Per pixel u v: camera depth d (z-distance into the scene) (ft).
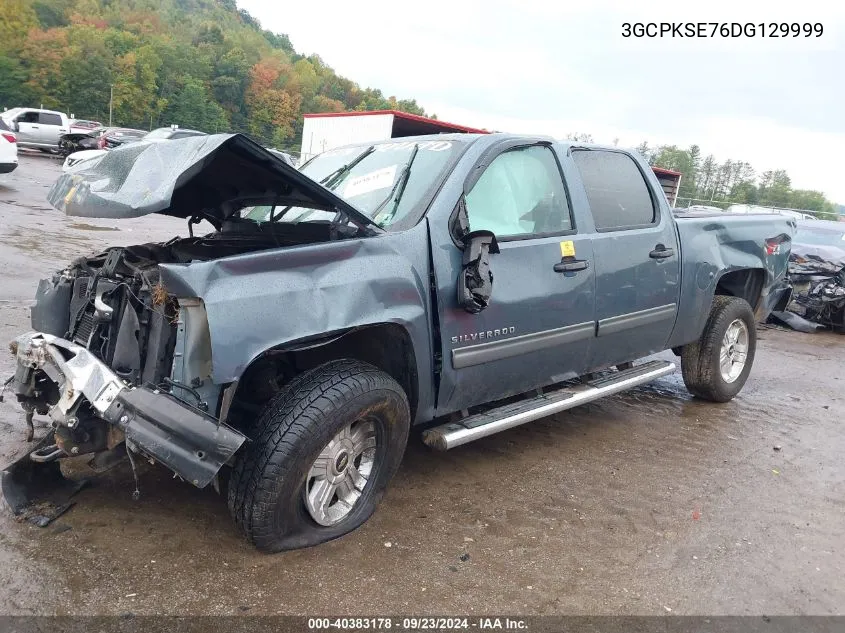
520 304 11.66
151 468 11.56
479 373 11.38
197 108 374.63
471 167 11.47
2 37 292.20
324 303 9.16
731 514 11.86
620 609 8.95
